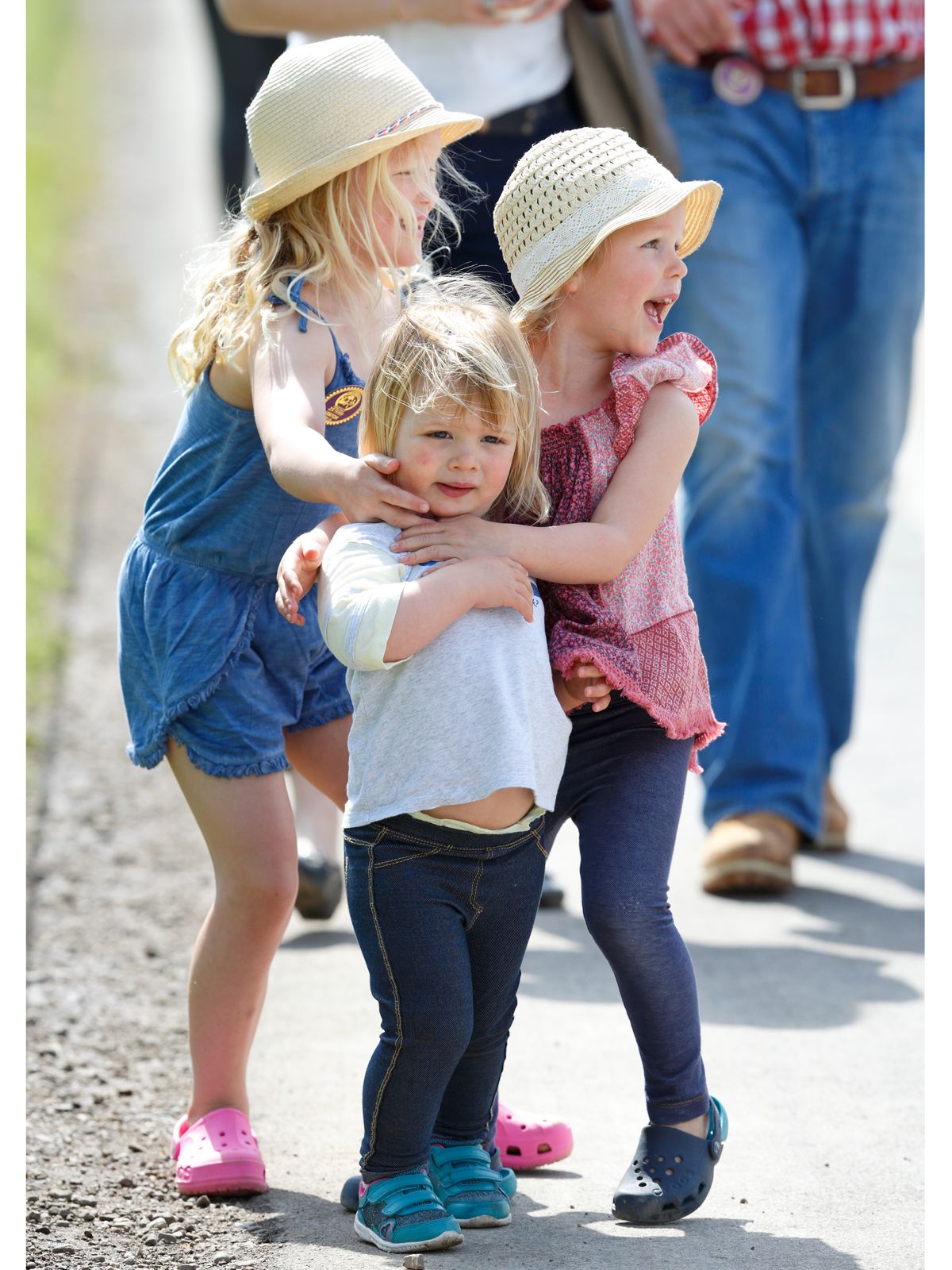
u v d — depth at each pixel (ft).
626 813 19.06
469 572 17.69
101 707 42.80
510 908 18.24
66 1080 24.30
